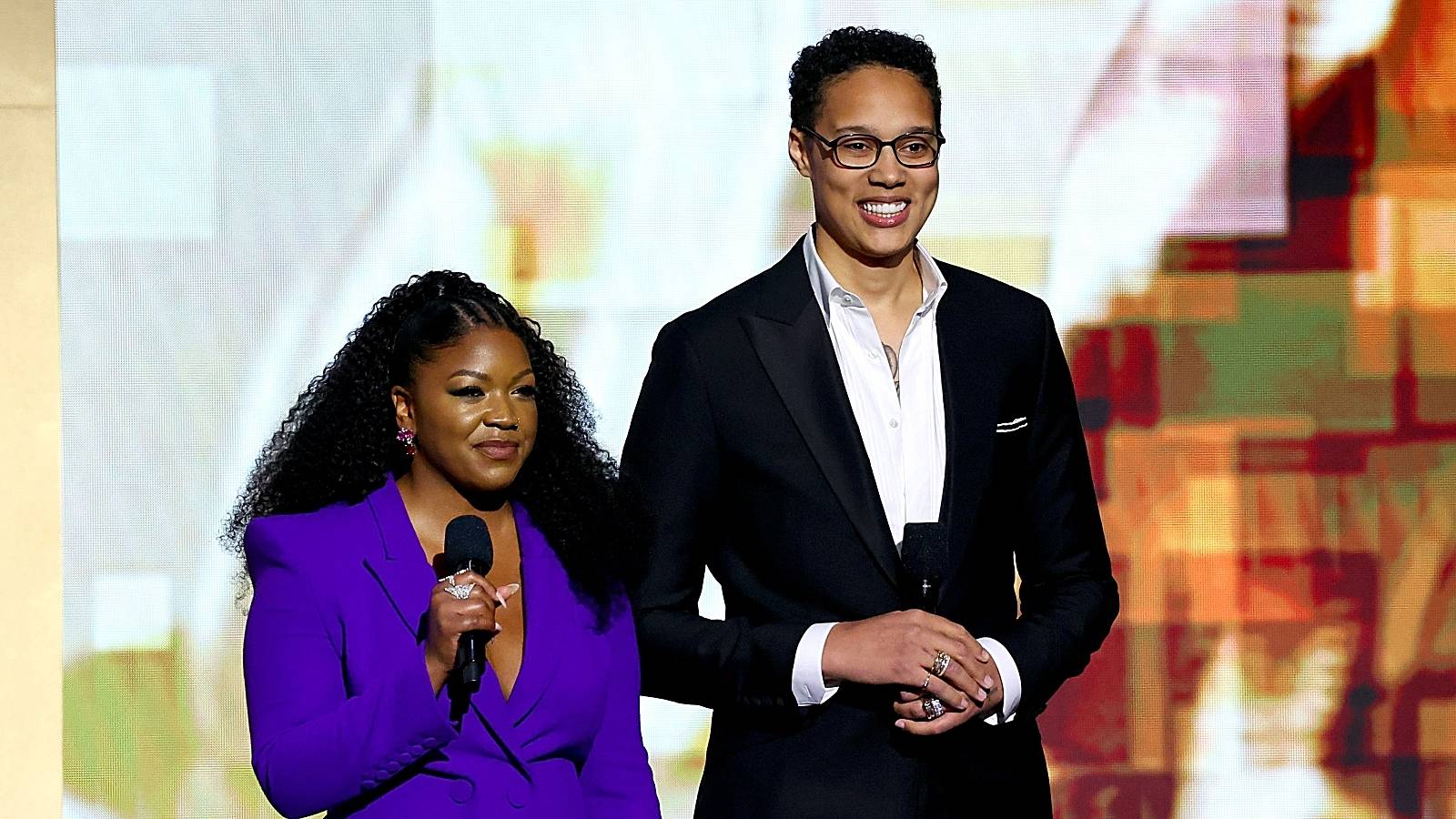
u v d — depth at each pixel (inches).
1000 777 377.7
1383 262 577.6
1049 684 375.9
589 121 575.5
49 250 570.9
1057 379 397.7
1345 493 578.6
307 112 573.3
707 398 380.8
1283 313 577.6
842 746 371.2
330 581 319.3
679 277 577.3
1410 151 577.6
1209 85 577.3
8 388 568.7
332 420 338.3
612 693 343.3
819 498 374.0
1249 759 577.0
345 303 573.6
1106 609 390.6
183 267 571.2
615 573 350.9
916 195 376.2
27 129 570.9
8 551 568.7
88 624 569.3
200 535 570.3
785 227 577.3
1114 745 577.3
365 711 303.4
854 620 372.8
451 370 324.2
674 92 576.1
